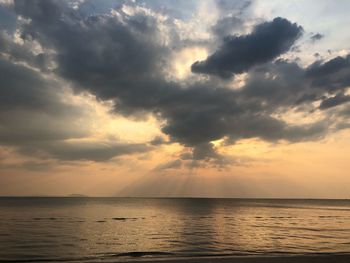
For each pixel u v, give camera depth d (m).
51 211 104.75
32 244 37.94
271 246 38.72
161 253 32.75
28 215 86.00
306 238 46.94
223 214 106.62
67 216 84.50
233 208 153.88
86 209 121.19
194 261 25.41
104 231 53.03
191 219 82.94
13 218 75.88
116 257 30.22
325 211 139.00
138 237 46.41
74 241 41.09
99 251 34.06
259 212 123.06
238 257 27.83
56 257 30.27
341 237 48.41
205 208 150.00
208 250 35.31
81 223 66.38
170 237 46.84
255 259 26.41
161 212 111.88
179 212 114.00
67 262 26.06
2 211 101.62
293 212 127.12
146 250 35.16
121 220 75.94
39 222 66.62
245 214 109.44
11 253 32.25
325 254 31.20
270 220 84.31
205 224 69.19
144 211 116.19
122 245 38.62
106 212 105.94
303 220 85.88
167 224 67.69
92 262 25.88
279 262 25.12
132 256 30.94
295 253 33.28
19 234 46.78
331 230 59.28
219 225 67.44
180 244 40.03
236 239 45.22
